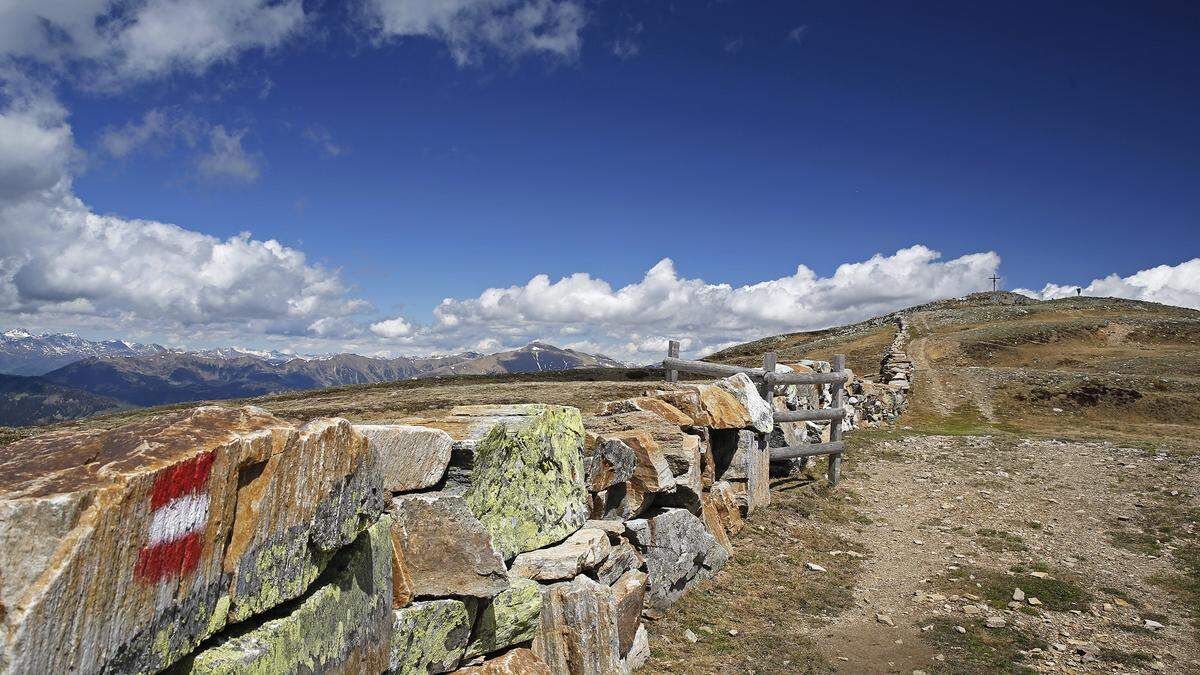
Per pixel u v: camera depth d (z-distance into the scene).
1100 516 14.91
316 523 3.93
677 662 8.18
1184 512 14.62
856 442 22.28
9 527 2.32
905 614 10.07
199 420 3.46
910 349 63.06
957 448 21.33
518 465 6.96
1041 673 8.27
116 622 2.62
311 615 3.89
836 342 79.12
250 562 3.42
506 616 6.13
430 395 42.41
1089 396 36.38
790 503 15.02
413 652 5.07
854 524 14.43
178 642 2.99
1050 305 88.75
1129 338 62.28
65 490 2.53
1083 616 9.98
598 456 8.98
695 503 10.66
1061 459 19.78
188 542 3.02
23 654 2.20
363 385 67.44
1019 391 38.66
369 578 4.63
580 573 7.30
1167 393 35.38
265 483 3.55
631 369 66.81
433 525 5.50
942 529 14.23
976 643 9.08
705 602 9.95
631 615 8.01
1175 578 11.42
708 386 13.36
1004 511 15.36
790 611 10.01
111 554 2.59
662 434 10.85
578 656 6.59
